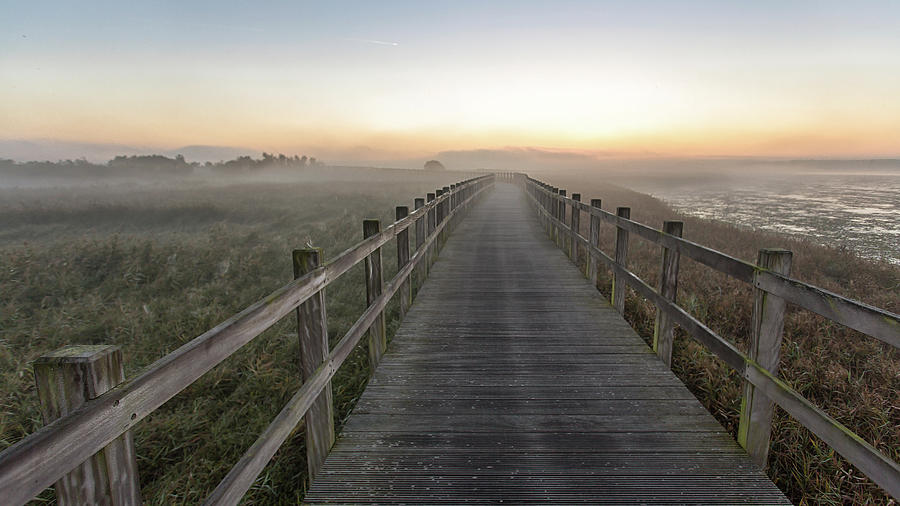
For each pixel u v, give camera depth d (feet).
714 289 23.17
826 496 8.61
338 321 20.56
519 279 24.45
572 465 8.81
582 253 32.14
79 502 3.77
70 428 3.34
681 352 15.03
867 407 11.75
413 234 43.24
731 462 8.90
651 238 14.56
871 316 6.04
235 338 5.71
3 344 17.84
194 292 24.76
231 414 13.15
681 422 10.38
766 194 150.00
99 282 27.86
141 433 11.96
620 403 11.27
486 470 8.68
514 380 12.55
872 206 99.71
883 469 5.73
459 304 19.89
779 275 8.18
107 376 3.81
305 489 9.41
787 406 7.63
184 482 10.41
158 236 45.24
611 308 19.21
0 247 37.29
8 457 2.87
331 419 9.36
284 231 45.68
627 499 7.87
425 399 11.51
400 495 8.02
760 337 8.59
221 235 40.16
